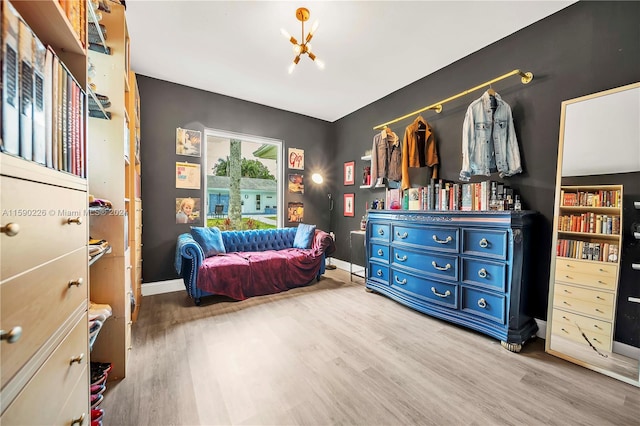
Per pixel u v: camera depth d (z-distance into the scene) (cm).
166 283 326
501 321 196
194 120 346
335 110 426
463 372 163
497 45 243
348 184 441
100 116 151
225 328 223
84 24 101
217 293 283
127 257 172
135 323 233
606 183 178
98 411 117
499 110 226
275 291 318
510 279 191
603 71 185
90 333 112
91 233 149
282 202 428
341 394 143
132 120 213
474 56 262
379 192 385
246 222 417
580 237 187
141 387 147
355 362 174
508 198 225
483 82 254
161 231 326
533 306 215
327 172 473
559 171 197
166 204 329
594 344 176
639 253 167
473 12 205
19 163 57
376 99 381
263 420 125
